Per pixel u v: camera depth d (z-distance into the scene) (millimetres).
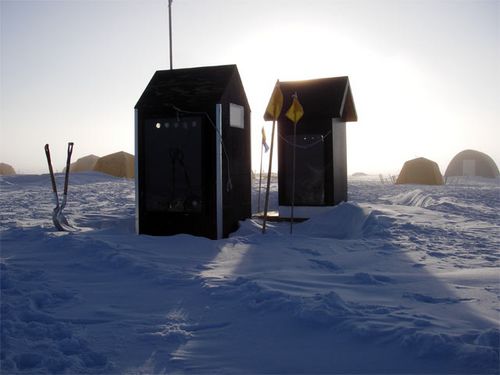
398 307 4566
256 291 5027
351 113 14422
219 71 9992
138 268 6258
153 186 9695
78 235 8453
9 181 29609
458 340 3582
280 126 13547
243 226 10023
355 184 35344
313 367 3412
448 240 9102
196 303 4902
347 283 5727
